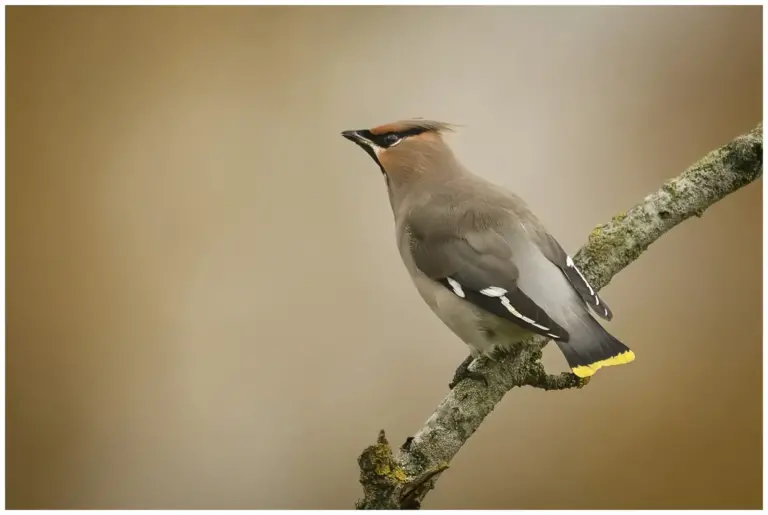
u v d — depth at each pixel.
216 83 13.27
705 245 11.75
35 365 12.05
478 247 8.52
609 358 7.88
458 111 12.94
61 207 12.73
